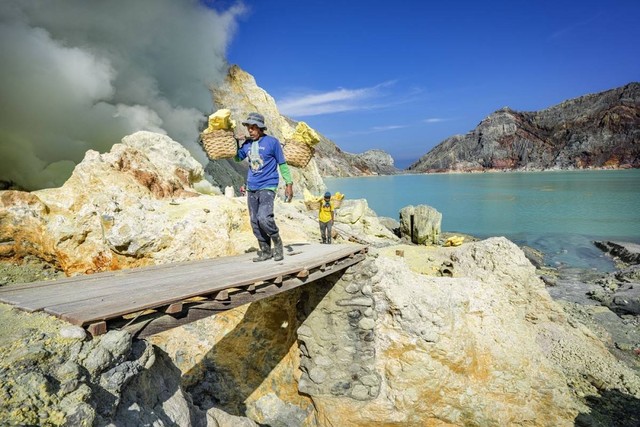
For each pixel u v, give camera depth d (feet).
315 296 23.17
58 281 14.56
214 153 17.43
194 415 14.08
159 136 40.52
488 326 24.88
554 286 62.34
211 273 15.98
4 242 23.70
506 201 197.77
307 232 47.29
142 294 12.29
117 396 9.64
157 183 32.07
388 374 22.16
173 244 26.27
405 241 80.02
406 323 21.99
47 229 24.56
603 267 75.61
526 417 23.93
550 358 32.89
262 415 22.90
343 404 22.15
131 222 25.40
